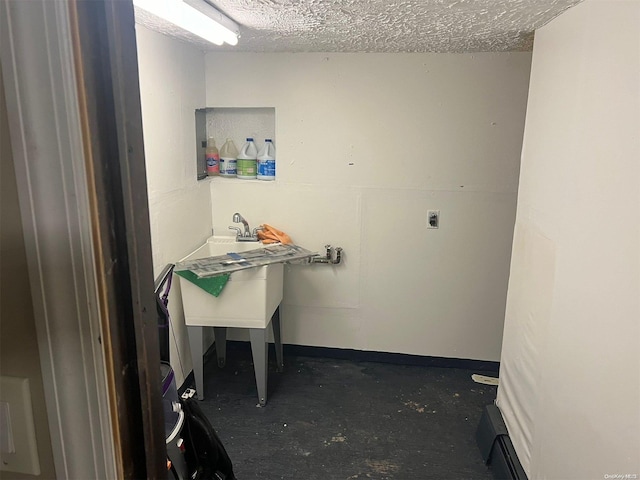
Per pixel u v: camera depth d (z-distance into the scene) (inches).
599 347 51.0
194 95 108.8
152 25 83.4
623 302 46.4
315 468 88.0
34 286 20.9
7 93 19.0
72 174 19.4
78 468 22.7
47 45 18.4
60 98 18.8
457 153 112.3
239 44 101.0
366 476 86.2
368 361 126.9
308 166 117.1
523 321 78.9
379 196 116.5
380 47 102.0
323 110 113.7
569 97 63.1
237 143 123.3
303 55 111.3
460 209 114.7
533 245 75.1
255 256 106.9
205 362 123.9
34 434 22.8
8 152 19.7
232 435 96.6
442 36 88.3
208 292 100.0
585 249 55.5
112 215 20.6
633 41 46.8
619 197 48.1
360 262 121.0
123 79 20.2
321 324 126.2
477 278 118.0
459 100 109.7
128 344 22.1
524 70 106.6
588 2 57.6
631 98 46.7
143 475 23.8
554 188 66.9
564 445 59.7
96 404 21.7
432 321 122.0
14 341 21.8
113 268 20.9
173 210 100.5
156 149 91.7
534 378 72.1
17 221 20.4
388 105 111.7
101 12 19.1
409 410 106.0
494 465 86.0
